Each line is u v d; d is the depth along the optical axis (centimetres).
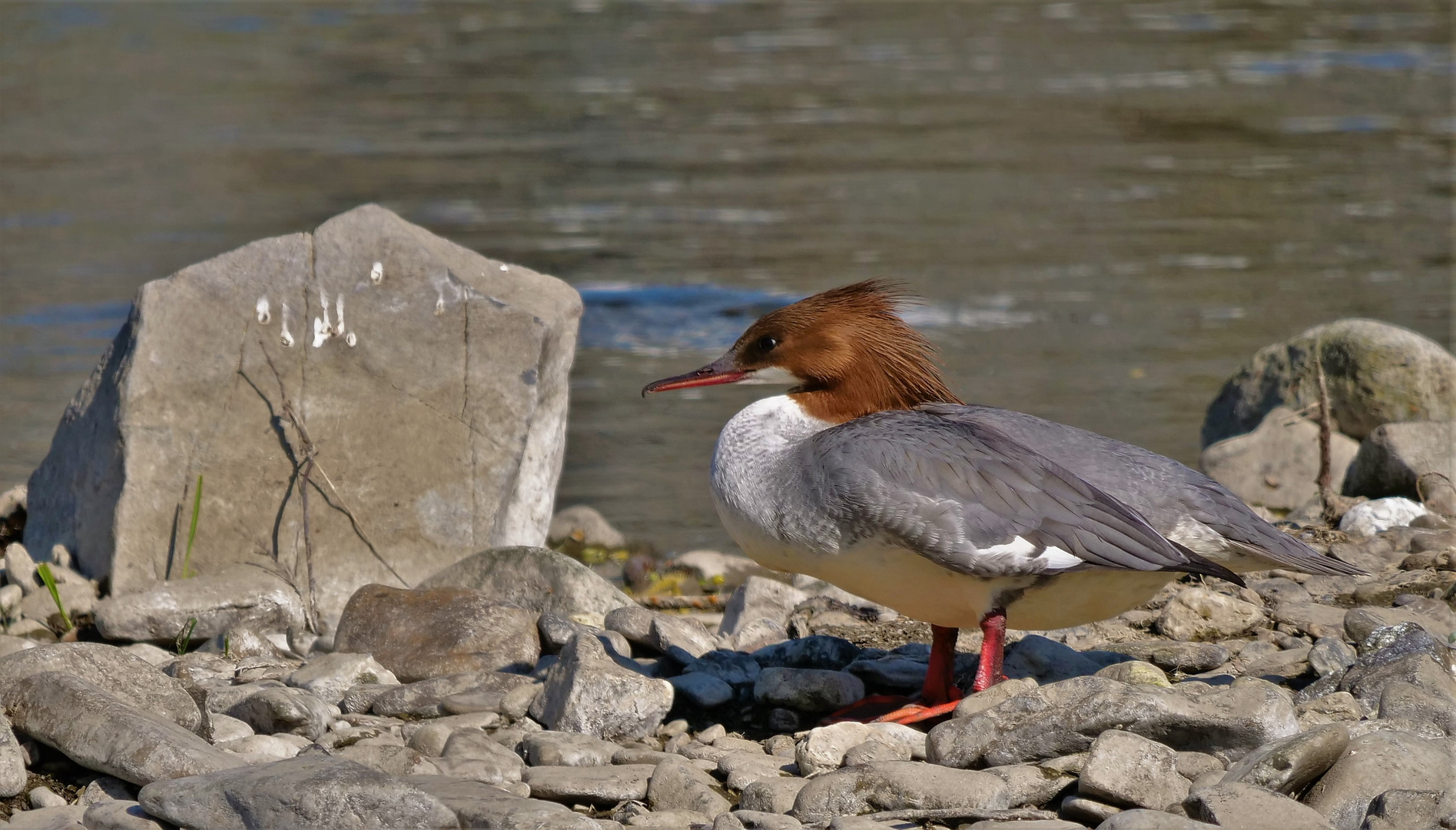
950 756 732
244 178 3288
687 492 1592
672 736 836
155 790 667
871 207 3047
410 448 1120
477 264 1194
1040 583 793
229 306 1118
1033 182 3266
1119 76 4666
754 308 2325
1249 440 1488
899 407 927
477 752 758
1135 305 2309
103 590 1080
